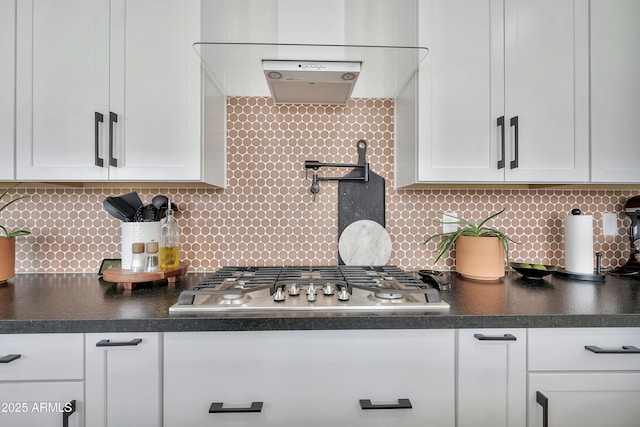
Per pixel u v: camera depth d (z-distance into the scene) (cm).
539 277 134
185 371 87
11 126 115
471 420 90
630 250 148
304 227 154
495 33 122
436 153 122
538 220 154
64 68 116
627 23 126
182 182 129
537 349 90
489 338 89
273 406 88
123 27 117
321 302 96
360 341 89
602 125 125
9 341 86
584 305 98
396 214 155
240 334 88
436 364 90
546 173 124
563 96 124
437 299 96
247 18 122
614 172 125
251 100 153
